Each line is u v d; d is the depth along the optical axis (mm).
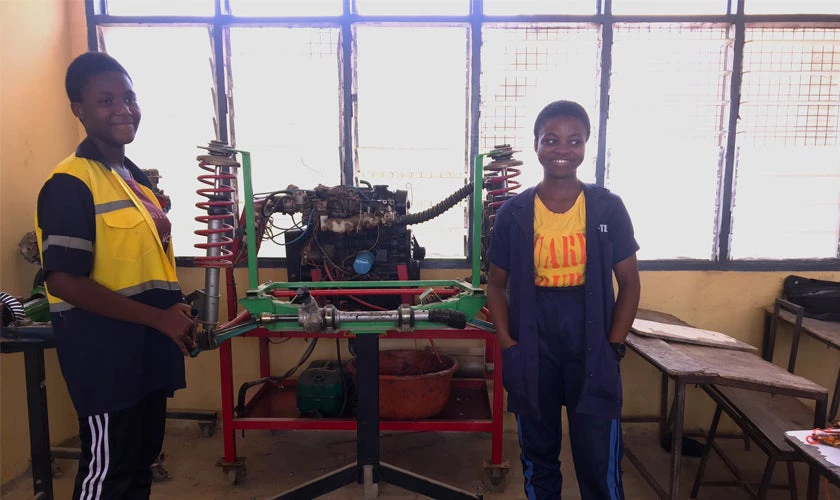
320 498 2312
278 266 2807
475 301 1852
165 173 2801
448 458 2646
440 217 2846
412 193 2832
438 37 2717
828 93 2691
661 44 2678
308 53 2732
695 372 1830
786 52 2658
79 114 1464
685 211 2787
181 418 2873
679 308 2811
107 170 1449
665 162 2758
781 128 2713
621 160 2756
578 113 1602
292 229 2451
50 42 2555
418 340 2930
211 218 2006
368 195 2373
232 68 2748
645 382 2863
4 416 2279
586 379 1559
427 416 2398
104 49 2736
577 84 2729
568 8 2666
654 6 2654
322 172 2818
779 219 2777
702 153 2750
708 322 2814
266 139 2795
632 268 1607
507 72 2721
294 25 2695
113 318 1405
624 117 2723
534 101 2744
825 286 2650
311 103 2766
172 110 2768
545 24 2670
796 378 1879
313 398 2443
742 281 2777
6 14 2285
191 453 2688
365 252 2322
